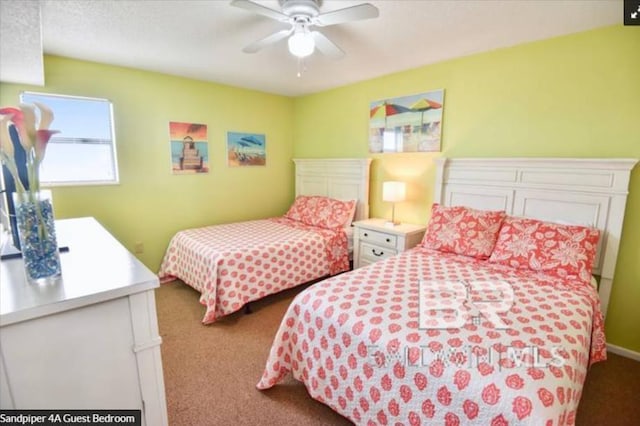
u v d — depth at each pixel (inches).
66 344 37.3
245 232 133.7
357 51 104.3
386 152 136.2
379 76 134.5
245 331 98.6
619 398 71.3
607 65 82.9
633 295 84.7
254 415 66.3
